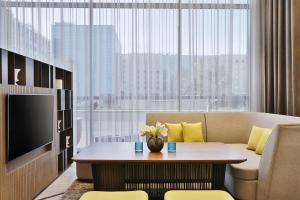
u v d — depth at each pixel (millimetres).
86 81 5199
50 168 3734
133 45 5215
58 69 4590
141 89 5234
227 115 4727
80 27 5191
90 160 2719
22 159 3020
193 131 4324
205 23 5230
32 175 3162
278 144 2590
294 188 2637
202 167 3221
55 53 5184
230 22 5223
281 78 4504
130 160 2711
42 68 3885
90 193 2271
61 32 5172
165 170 3242
